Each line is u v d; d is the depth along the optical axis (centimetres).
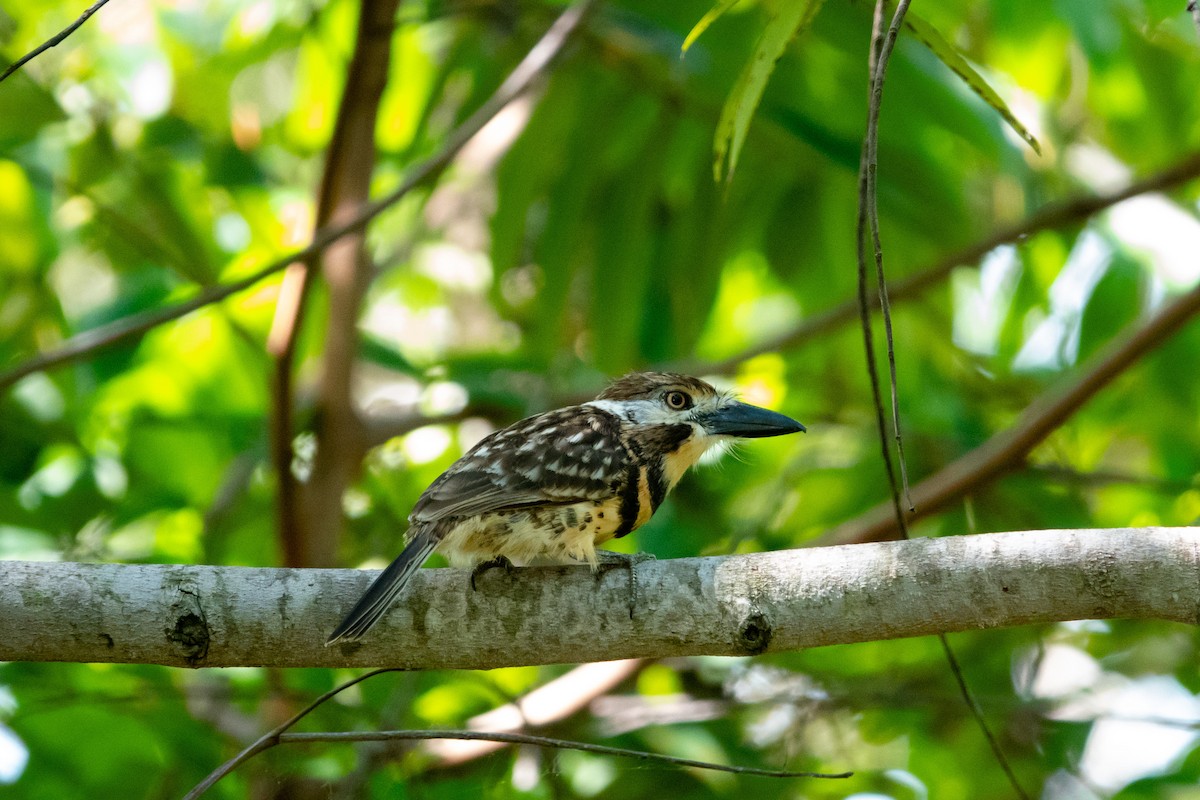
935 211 1162
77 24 502
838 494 1214
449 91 1277
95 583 582
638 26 1116
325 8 1218
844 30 1029
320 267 978
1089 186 1329
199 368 1235
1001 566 551
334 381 1058
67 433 1152
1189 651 1154
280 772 876
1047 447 1167
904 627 565
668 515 1165
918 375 1262
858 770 1055
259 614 589
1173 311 976
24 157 1141
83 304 1346
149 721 879
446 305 1497
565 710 976
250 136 1334
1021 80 1109
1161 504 1201
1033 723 1088
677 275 1219
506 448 714
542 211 1273
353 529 1209
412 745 930
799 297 1252
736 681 1075
